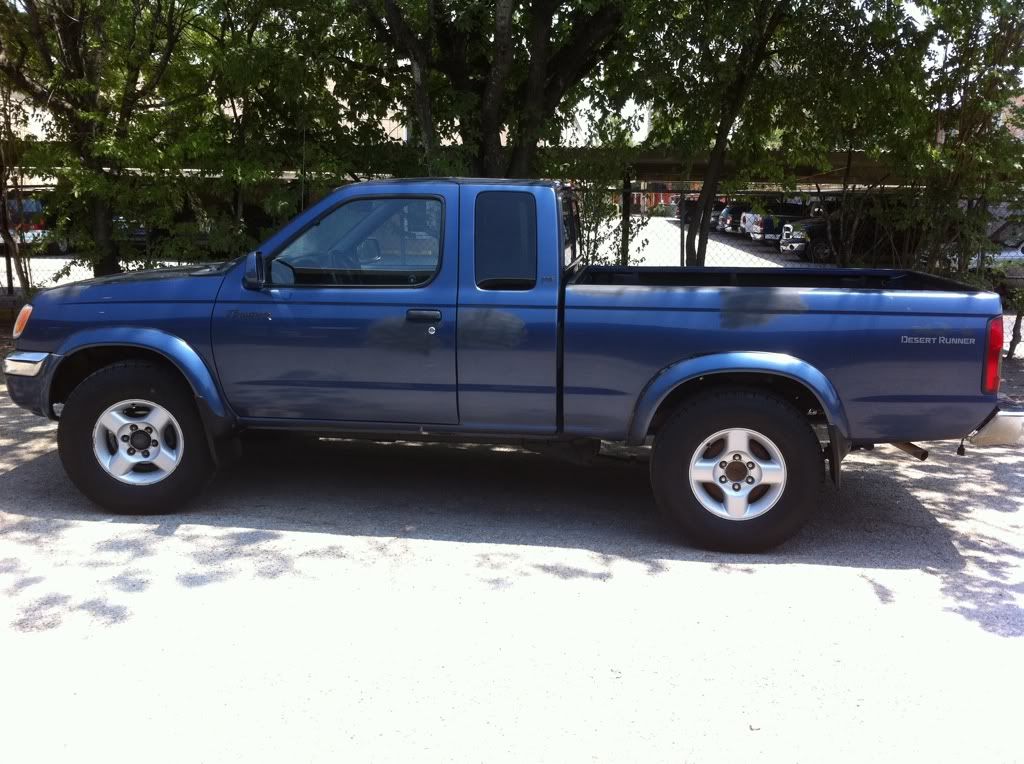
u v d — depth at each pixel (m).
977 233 9.86
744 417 4.68
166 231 10.12
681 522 4.83
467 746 3.07
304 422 5.24
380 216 5.06
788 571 4.61
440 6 8.38
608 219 9.93
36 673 3.48
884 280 6.02
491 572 4.53
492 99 8.25
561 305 4.89
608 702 3.35
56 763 2.96
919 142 9.27
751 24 8.11
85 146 9.59
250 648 3.70
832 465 4.80
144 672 3.50
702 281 6.16
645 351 4.82
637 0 7.76
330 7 8.62
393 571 4.52
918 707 3.35
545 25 8.24
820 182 11.06
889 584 4.46
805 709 3.33
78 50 9.60
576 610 4.11
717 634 3.89
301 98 9.24
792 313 4.73
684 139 9.58
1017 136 9.82
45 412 5.36
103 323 5.21
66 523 5.12
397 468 6.35
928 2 8.55
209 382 5.12
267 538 4.94
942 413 4.71
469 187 5.01
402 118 9.54
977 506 5.78
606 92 9.22
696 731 3.18
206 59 9.28
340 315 5.03
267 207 9.02
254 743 3.07
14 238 11.17
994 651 3.78
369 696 3.36
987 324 4.63
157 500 5.21
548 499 5.75
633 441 4.94
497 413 5.06
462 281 4.97
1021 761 3.04
